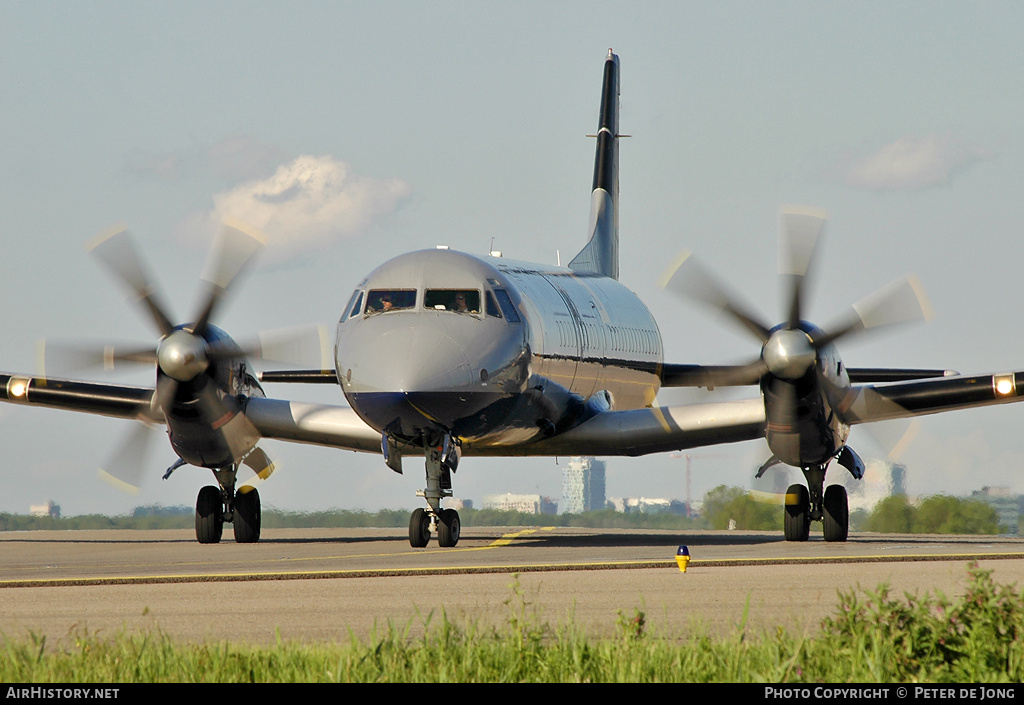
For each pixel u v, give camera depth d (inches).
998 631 1223.5
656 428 3275.1
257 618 1598.2
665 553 2662.4
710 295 2930.6
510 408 2952.8
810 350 2792.8
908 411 3038.9
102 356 2987.2
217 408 3038.9
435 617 1587.1
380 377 2719.0
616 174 5191.9
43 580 2069.4
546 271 3659.0
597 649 1232.8
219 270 2970.0
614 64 5260.8
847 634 1238.9
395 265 2984.7
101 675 1185.4
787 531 3275.1
